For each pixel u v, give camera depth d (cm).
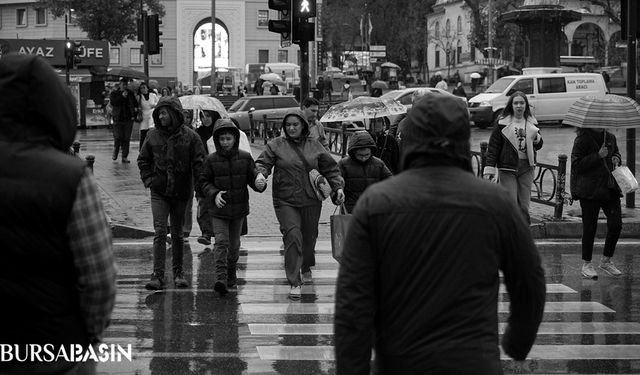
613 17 5606
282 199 1106
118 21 6800
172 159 1122
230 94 6094
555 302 1094
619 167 1198
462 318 409
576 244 1496
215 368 812
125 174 2364
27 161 404
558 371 818
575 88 3941
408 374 409
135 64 8156
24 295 400
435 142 432
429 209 419
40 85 413
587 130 1199
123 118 2628
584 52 8481
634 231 1584
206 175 1108
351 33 9288
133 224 1608
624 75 7319
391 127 1514
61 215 400
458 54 9119
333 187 1116
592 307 1069
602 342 917
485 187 429
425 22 9931
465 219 418
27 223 397
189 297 1106
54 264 405
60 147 423
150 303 1071
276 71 6619
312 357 852
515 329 446
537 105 3897
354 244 425
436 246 415
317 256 1395
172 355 852
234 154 1109
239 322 985
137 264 1317
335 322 427
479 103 3909
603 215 1645
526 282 432
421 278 414
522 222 430
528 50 4847
